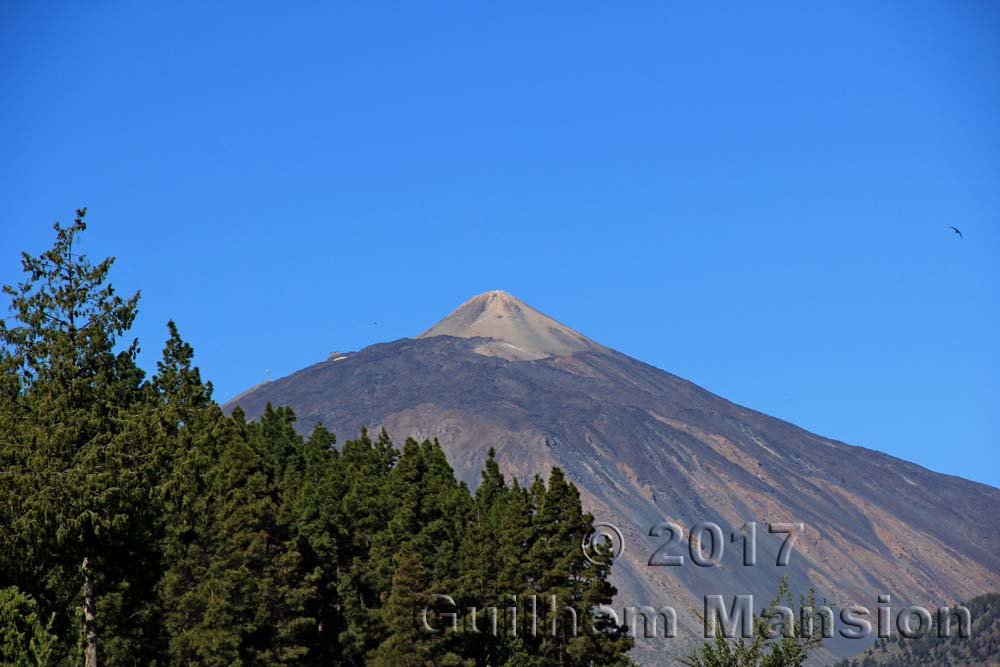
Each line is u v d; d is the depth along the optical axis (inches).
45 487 2277.3
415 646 3213.6
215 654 2824.8
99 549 2369.6
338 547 3506.4
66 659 2559.1
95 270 2546.8
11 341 2482.8
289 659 3070.9
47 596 2384.4
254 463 3309.5
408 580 3245.6
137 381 2618.1
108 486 2321.6
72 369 2440.9
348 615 3420.3
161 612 2869.1
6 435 2358.5
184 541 2930.6
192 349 3026.6
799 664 1930.4
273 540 3157.0
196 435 2696.9
